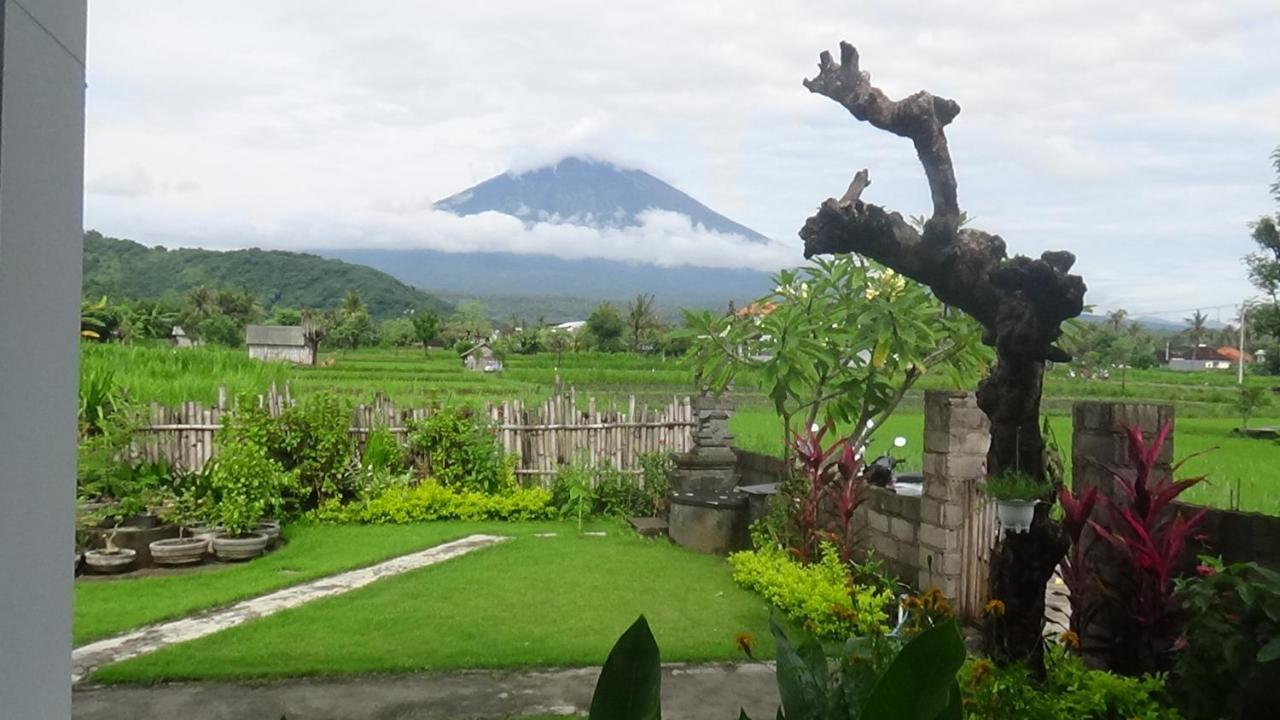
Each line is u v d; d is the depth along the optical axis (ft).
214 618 21.88
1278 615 11.57
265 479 30.66
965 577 21.40
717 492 30.94
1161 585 14.65
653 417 39.81
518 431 38.58
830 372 29.40
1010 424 13.29
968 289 13.17
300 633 20.35
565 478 36.47
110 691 16.85
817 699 7.35
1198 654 12.60
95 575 26.23
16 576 5.61
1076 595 15.78
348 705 16.26
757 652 19.38
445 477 37.06
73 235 6.59
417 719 15.65
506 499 36.01
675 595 23.97
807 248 13.41
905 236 13.15
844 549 23.76
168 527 28.14
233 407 34.55
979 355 28.17
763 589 23.54
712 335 31.12
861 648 11.27
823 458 25.21
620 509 35.88
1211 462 31.04
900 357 25.85
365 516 34.37
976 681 12.06
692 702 16.67
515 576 25.89
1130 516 15.21
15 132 5.52
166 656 18.51
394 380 112.98
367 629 20.68
